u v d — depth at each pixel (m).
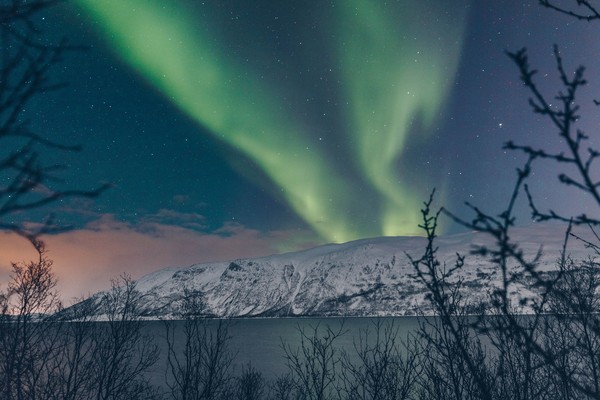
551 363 2.55
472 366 2.99
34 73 2.21
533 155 2.09
